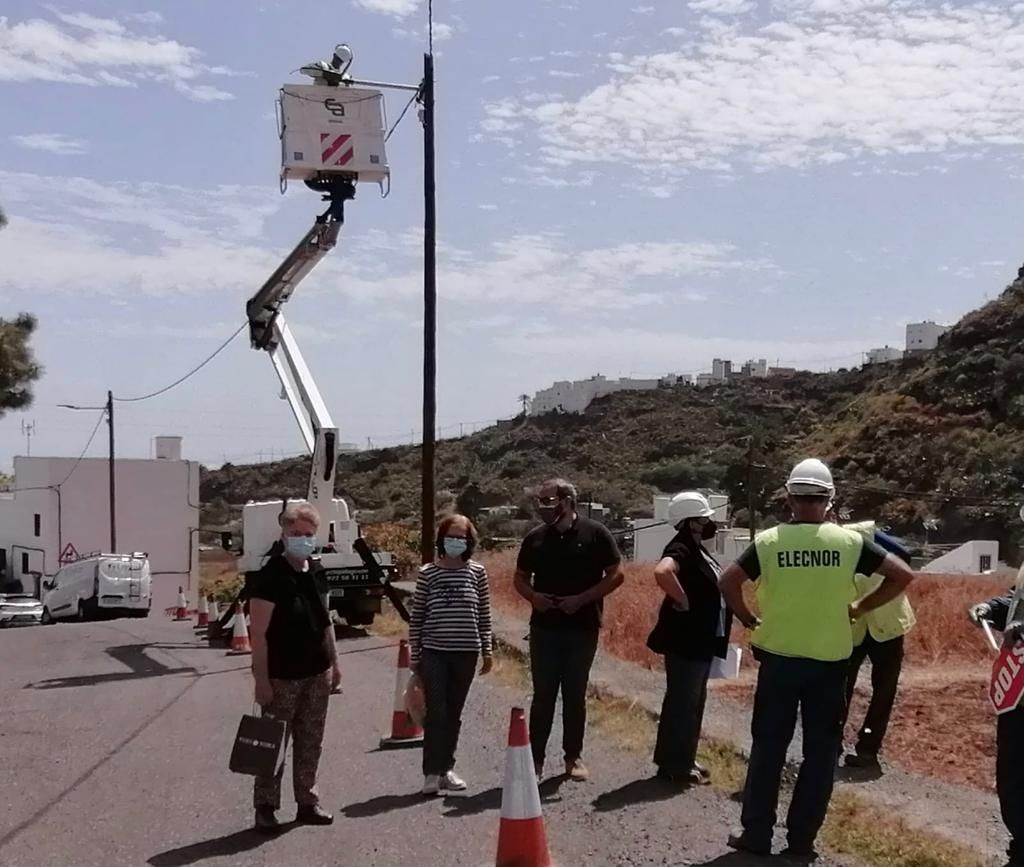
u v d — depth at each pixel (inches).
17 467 2336.4
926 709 534.9
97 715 486.0
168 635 872.9
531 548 331.0
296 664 294.8
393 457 3469.5
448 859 268.2
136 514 2233.0
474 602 330.3
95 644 799.1
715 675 331.0
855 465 2576.3
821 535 258.5
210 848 282.4
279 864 268.8
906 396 2746.1
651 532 1720.0
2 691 567.8
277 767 289.9
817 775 257.8
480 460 3676.2
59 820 310.3
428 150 723.4
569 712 332.8
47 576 2161.7
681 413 3644.2
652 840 275.1
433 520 733.3
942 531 2103.8
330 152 688.4
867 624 377.1
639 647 616.4
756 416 3479.3
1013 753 245.8
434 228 729.0
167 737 431.8
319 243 711.7
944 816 302.7
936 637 708.0
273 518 750.5
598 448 3518.7
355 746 402.3
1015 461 2203.5
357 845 281.6
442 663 327.3
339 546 780.0
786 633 257.6
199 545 2289.6
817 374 3801.7
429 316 733.3
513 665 575.2
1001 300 2918.3
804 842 259.9
